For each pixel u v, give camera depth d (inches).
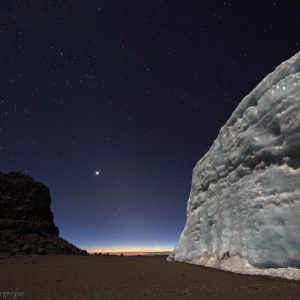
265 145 369.1
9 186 1592.0
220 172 501.7
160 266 539.5
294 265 295.4
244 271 349.7
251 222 372.8
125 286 296.2
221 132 521.3
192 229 620.7
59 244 1347.2
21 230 1390.3
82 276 398.6
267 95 372.2
